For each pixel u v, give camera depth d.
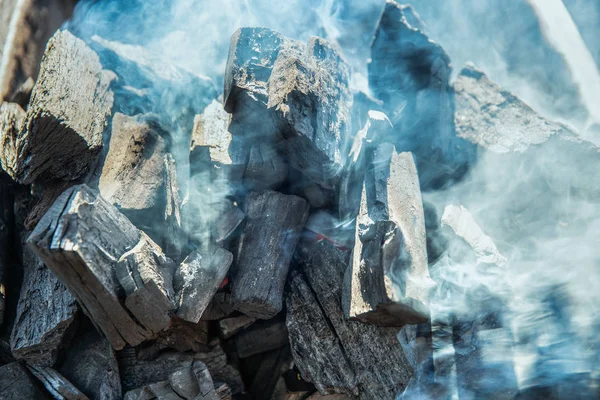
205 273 0.43
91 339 0.45
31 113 0.43
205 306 0.43
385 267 0.41
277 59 0.44
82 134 0.44
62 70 0.45
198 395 0.43
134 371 0.45
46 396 0.44
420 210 0.44
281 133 0.43
